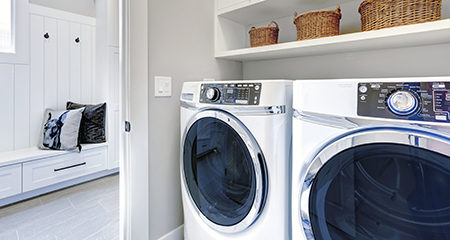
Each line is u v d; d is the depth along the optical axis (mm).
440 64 1203
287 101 989
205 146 1195
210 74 1691
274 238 974
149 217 1357
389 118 663
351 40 1139
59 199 2258
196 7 1562
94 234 1713
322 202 808
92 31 3012
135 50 1246
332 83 774
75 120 2568
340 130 752
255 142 974
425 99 621
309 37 1293
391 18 1024
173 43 1428
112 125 2908
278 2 1477
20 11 2445
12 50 2447
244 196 1043
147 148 1329
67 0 2785
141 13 1263
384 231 696
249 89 998
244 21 1843
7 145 2432
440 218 612
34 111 2605
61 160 2438
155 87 1348
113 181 2730
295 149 883
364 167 718
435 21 919
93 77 3041
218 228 1138
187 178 1309
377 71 1393
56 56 2734
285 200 988
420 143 619
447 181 595
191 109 1239
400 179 662
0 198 2033
